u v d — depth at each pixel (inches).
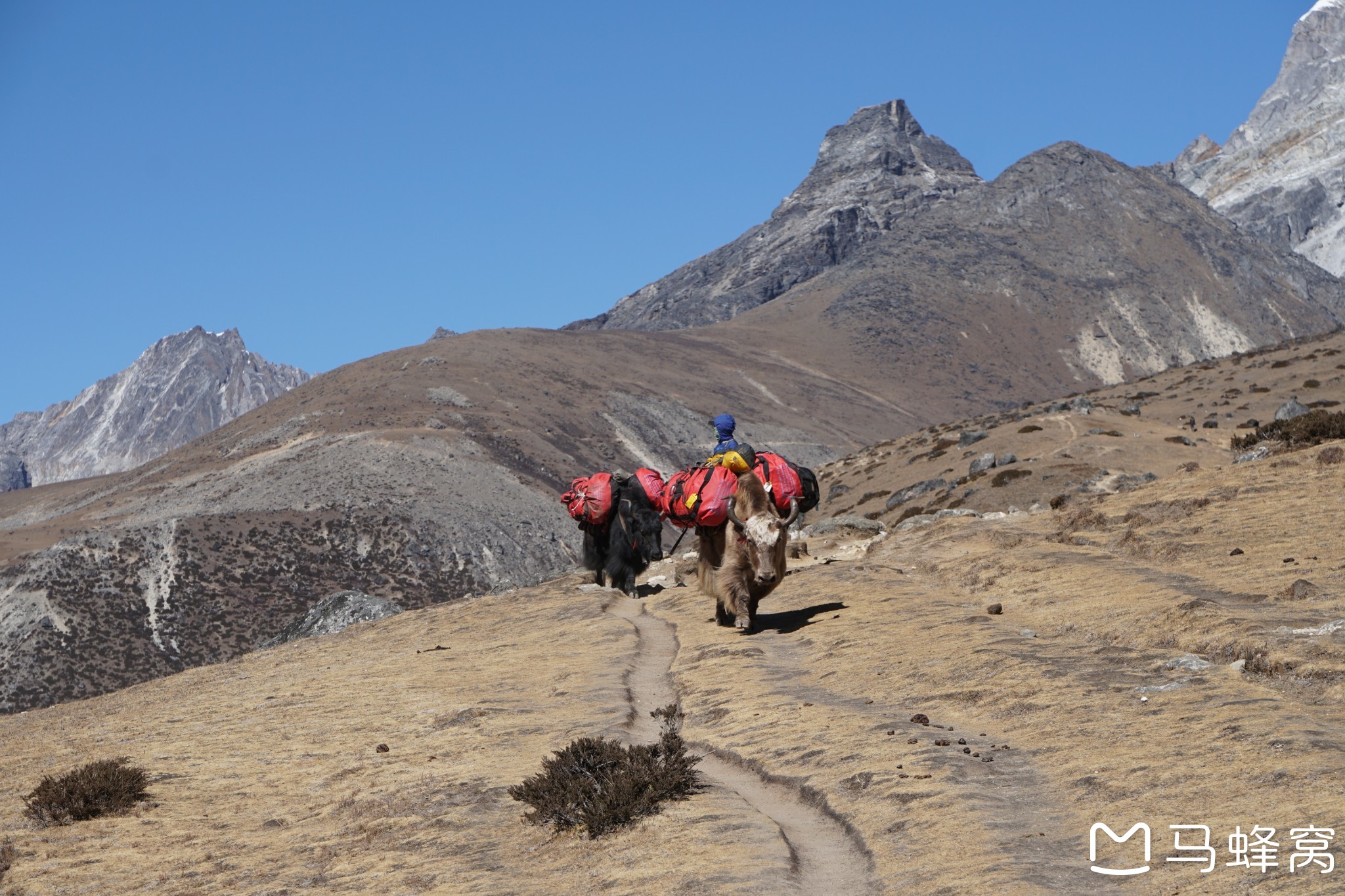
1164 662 373.7
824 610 576.7
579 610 687.1
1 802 383.2
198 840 329.7
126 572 5526.6
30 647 4928.6
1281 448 852.6
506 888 264.4
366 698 500.7
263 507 6348.4
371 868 289.9
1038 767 297.3
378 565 5920.3
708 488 547.5
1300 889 196.7
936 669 417.4
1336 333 3545.8
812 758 334.3
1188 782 261.9
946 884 228.8
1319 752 263.6
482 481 7135.8
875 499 2363.4
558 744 382.3
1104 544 625.9
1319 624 385.4
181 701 589.0
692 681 465.4
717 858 264.1
